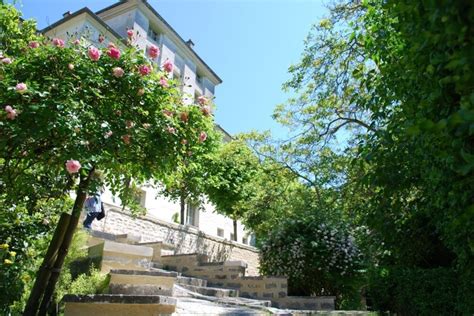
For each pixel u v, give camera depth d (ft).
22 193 14.34
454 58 4.89
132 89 13.15
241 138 42.80
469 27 4.59
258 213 40.24
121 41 15.02
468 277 14.24
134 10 57.36
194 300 18.29
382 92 13.10
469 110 4.64
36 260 16.16
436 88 6.48
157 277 16.78
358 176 24.67
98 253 19.07
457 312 15.34
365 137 16.12
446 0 4.53
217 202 48.14
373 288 18.92
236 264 25.46
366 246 22.22
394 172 12.50
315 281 24.93
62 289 15.90
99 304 12.68
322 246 24.80
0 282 14.43
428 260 19.08
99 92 12.68
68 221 13.75
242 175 47.60
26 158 12.20
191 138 14.33
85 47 13.66
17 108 11.34
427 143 7.46
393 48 12.13
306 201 30.27
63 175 14.19
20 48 14.19
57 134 11.70
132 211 15.96
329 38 30.09
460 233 10.74
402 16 7.26
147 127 13.19
